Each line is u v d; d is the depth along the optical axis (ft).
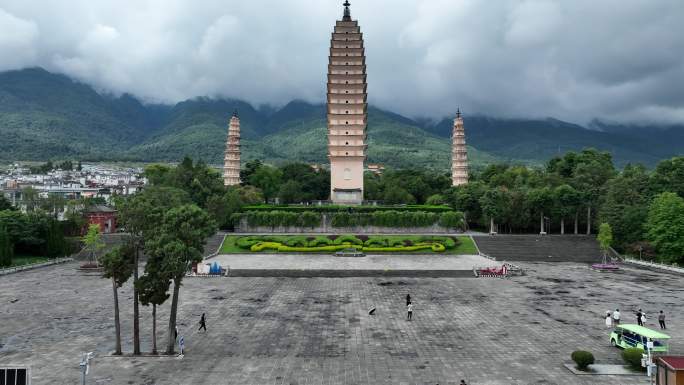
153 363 124.77
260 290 221.66
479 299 202.18
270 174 561.43
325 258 311.27
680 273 269.64
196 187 415.03
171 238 129.70
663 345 127.54
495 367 122.21
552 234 384.47
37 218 337.72
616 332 138.82
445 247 336.49
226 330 155.22
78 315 174.50
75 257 333.21
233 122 533.55
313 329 156.46
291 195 526.16
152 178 501.56
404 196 503.61
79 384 110.42
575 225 389.39
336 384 111.14
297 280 248.52
